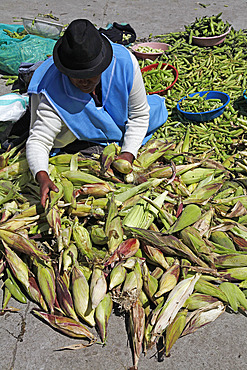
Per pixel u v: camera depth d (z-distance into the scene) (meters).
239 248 2.33
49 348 2.00
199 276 2.08
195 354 1.94
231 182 2.64
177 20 5.31
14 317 2.15
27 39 4.21
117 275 2.05
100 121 2.47
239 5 5.62
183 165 2.67
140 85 2.42
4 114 2.86
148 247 2.22
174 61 4.21
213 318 2.04
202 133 3.25
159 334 1.92
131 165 2.53
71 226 2.28
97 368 1.91
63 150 2.70
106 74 2.33
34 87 2.32
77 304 2.05
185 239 2.25
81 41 1.92
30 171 2.57
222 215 2.42
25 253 2.24
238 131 3.21
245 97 3.37
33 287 2.18
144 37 4.93
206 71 4.03
